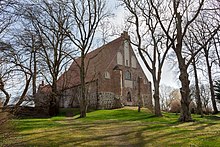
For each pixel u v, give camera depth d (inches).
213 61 1631.4
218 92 1823.3
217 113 1638.8
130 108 1727.4
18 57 496.7
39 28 1239.5
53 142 551.2
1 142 416.2
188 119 946.1
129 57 2158.0
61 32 1298.0
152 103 2207.2
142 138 589.6
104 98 1883.6
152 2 1050.1
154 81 1200.2
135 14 1206.3
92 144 532.4
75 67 2086.6
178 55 970.7
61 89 1731.1
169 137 593.0
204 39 1352.1
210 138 560.1
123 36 1347.2
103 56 2081.7
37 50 1108.5
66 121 1017.5
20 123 841.5
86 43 1266.0
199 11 972.6
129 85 2089.1
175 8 987.3
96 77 1900.8
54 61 1424.7
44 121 997.2
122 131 693.3
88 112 1608.0
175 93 2679.6
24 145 519.5
